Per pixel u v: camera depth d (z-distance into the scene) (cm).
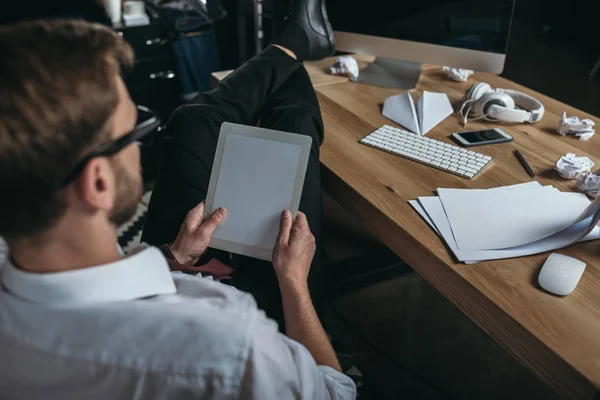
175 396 54
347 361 124
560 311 85
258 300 120
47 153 48
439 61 166
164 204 124
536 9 238
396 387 154
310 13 168
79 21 55
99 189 53
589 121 139
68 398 56
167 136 132
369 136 138
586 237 101
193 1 276
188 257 101
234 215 103
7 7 254
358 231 205
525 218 104
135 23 266
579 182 115
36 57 48
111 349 53
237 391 54
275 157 103
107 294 55
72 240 54
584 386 75
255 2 254
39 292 53
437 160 126
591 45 232
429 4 160
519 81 259
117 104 53
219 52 323
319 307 128
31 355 54
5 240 53
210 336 54
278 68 147
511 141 135
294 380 59
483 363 163
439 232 103
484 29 155
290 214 99
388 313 182
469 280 91
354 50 178
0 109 46
